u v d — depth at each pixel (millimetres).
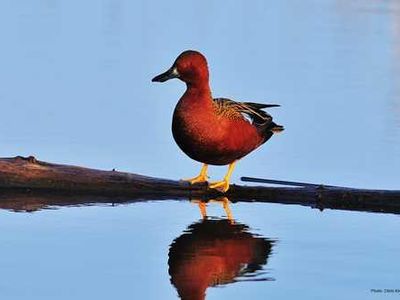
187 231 12891
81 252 12008
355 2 32125
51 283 10969
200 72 13727
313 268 11609
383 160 16344
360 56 24000
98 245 12258
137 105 18844
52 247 12164
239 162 16141
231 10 29812
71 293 10711
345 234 12922
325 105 19500
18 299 10531
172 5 30203
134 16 28094
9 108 18406
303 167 16000
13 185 14367
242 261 11797
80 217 13422
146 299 10586
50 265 11531
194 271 11438
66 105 18703
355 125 18234
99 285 10953
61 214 13516
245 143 14141
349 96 20219
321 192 14117
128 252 12008
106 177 14328
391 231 13016
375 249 12312
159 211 13766
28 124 17594
